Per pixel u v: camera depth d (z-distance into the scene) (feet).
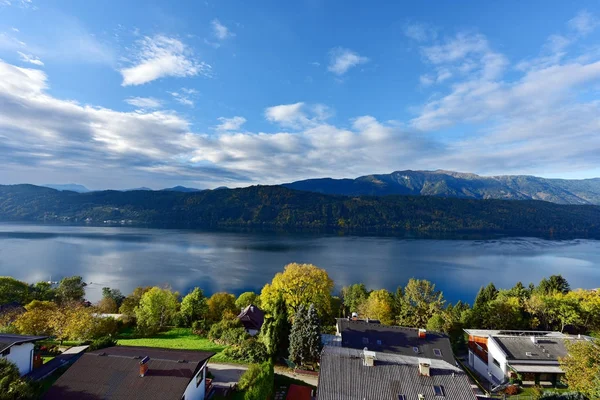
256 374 115.44
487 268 551.18
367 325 172.35
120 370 98.89
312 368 147.13
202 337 193.36
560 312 223.71
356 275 491.31
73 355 141.08
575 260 636.07
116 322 204.85
